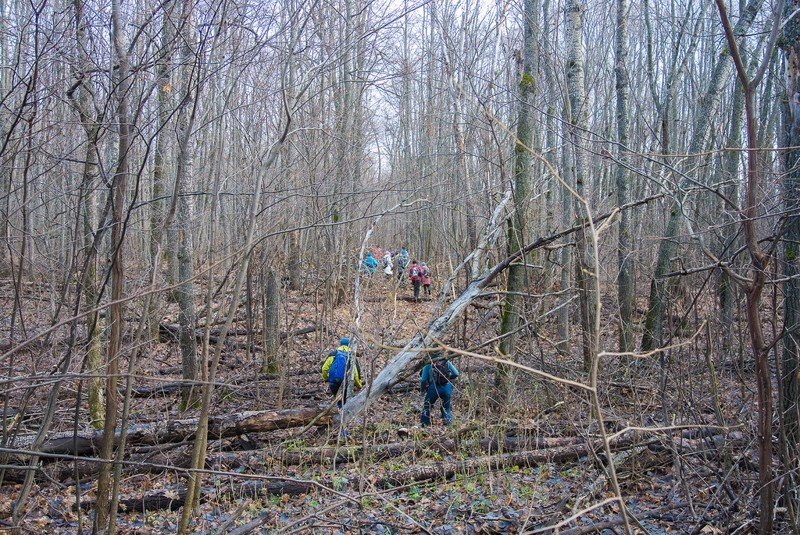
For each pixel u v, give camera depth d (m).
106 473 4.12
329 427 7.07
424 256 20.50
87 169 4.37
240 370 10.34
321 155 10.40
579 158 8.99
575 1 9.98
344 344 8.46
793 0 4.29
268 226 7.55
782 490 4.35
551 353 8.34
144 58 3.96
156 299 7.30
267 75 5.25
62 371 4.10
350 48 4.88
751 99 3.10
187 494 4.30
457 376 7.71
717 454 5.28
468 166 10.00
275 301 10.59
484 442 6.89
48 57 3.93
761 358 3.27
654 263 9.88
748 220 3.21
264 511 5.55
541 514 5.40
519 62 10.34
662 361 5.42
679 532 4.86
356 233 12.30
